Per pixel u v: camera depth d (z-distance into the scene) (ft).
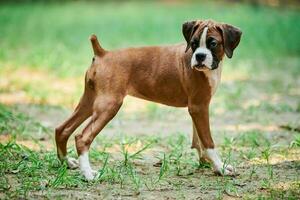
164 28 104.78
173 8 146.20
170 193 26.22
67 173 28.32
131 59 29.37
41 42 88.33
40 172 29.17
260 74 66.54
